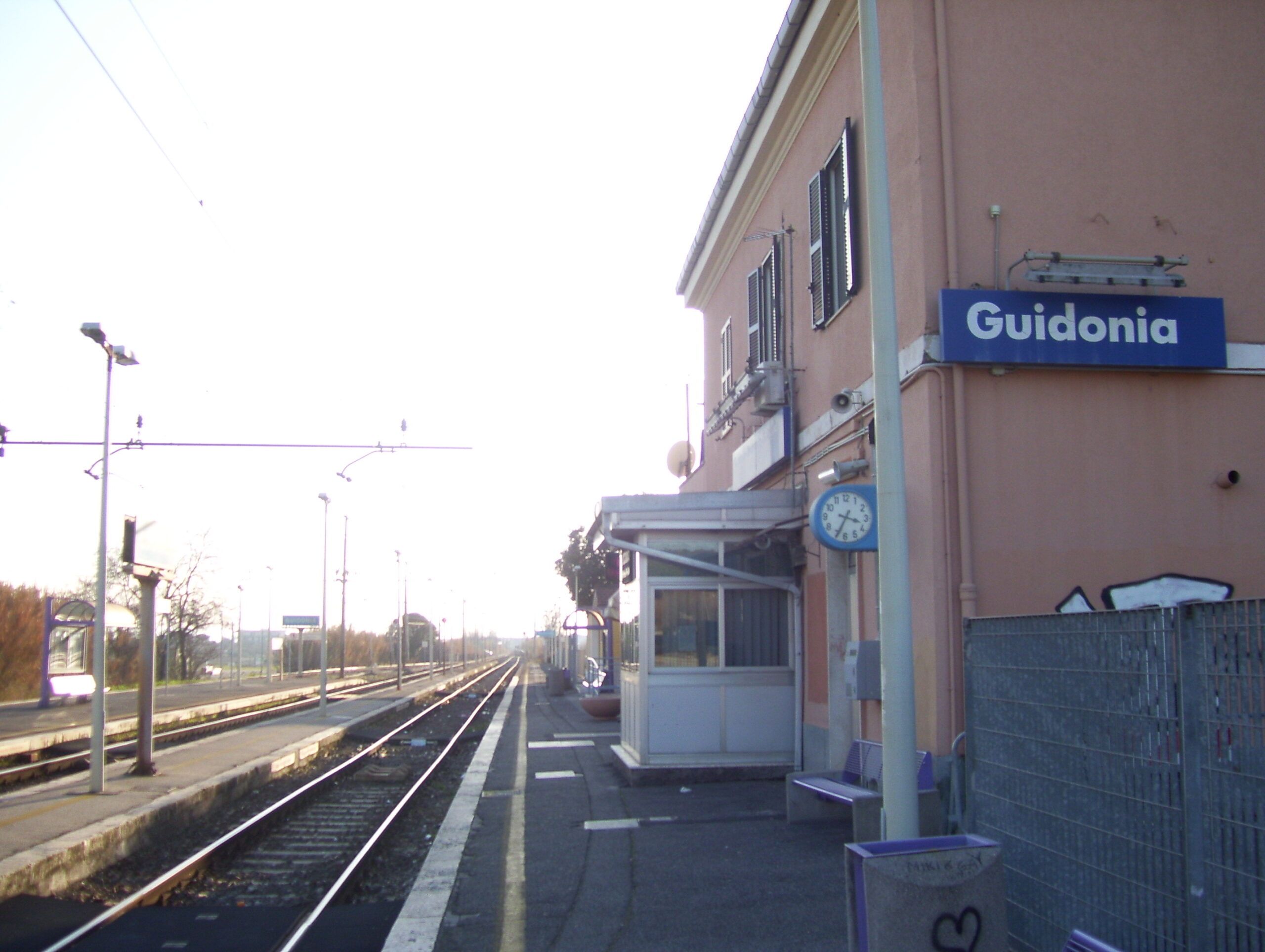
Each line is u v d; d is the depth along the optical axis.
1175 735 4.58
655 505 12.81
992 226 9.40
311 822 12.02
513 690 48.50
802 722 12.59
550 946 6.32
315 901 8.09
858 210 11.09
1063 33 9.77
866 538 9.80
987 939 4.63
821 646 12.02
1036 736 5.79
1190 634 4.52
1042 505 9.09
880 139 6.40
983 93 9.59
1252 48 10.02
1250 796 4.13
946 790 8.53
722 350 18.45
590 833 9.54
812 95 12.74
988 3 9.73
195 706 30.20
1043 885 5.68
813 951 6.05
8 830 9.09
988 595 8.90
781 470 14.14
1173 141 9.76
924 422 9.16
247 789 13.98
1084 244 9.49
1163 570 9.13
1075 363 9.11
